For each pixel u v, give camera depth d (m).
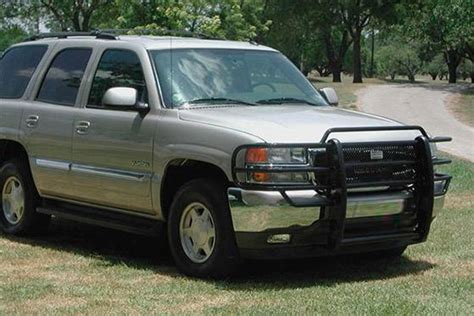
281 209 6.84
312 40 80.50
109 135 8.16
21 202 9.52
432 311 6.30
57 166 8.80
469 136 26.53
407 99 43.38
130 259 8.35
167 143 7.60
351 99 42.03
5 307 6.52
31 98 9.34
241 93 8.20
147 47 8.27
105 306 6.52
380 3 65.06
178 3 25.58
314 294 6.85
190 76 8.11
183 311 6.36
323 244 7.16
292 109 7.95
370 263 8.13
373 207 7.16
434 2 59.25
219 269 7.23
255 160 6.89
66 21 54.06
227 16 27.81
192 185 7.41
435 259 8.27
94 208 8.69
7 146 9.71
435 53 78.25
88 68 8.75
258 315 6.21
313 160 6.97
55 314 6.32
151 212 7.91
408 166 7.41
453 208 11.38
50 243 9.22
